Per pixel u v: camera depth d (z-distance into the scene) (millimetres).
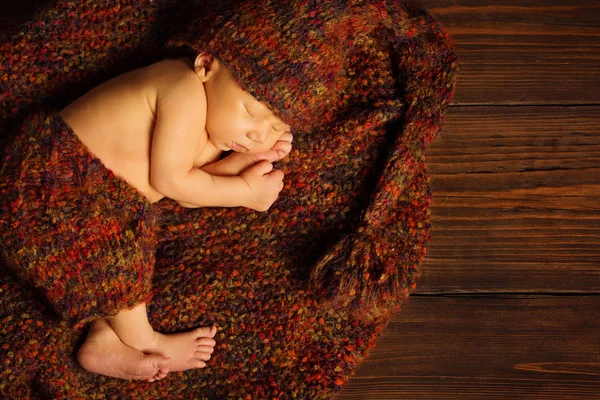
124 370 1367
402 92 1511
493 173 1654
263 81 1239
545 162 1662
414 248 1477
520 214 1644
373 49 1535
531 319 1611
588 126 1675
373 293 1390
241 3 1243
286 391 1442
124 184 1332
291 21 1230
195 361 1420
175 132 1296
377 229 1464
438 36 1496
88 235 1292
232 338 1448
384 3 1351
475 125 1666
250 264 1478
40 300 1373
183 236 1486
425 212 1501
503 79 1685
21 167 1282
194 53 1346
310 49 1245
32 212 1275
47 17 1408
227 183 1388
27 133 1305
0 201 1286
